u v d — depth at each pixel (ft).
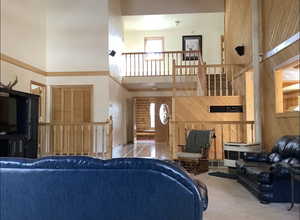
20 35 21.36
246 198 12.48
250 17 20.80
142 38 40.60
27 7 22.50
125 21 37.14
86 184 4.41
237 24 25.48
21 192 4.51
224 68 30.91
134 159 4.47
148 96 39.65
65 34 26.12
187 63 39.11
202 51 39.60
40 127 23.07
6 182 4.52
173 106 22.38
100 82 25.67
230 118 21.94
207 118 22.08
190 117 22.18
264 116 18.85
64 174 4.42
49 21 26.23
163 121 39.65
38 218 4.53
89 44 25.90
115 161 4.45
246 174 13.97
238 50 23.03
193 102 22.22
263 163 14.88
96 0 25.93
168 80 33.17
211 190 13.89
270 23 17.52
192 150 19.29
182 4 32.65
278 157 14.20
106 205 4.43
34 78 23.68
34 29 23.72
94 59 25.80
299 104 27.63
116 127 29.53
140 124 47.24
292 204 10.87
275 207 11.17
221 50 38.52
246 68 21.77
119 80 31.73
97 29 25.88
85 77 25.81
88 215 4.47
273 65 17.11
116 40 29.99
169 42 40.19
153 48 40.45
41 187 4.47
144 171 4.36
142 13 32.99
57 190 4.45
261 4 19.08
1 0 18.90
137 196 4.40
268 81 18.02
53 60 26.08
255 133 19.03
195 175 17.44
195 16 36.29
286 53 15.26
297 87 25.11
